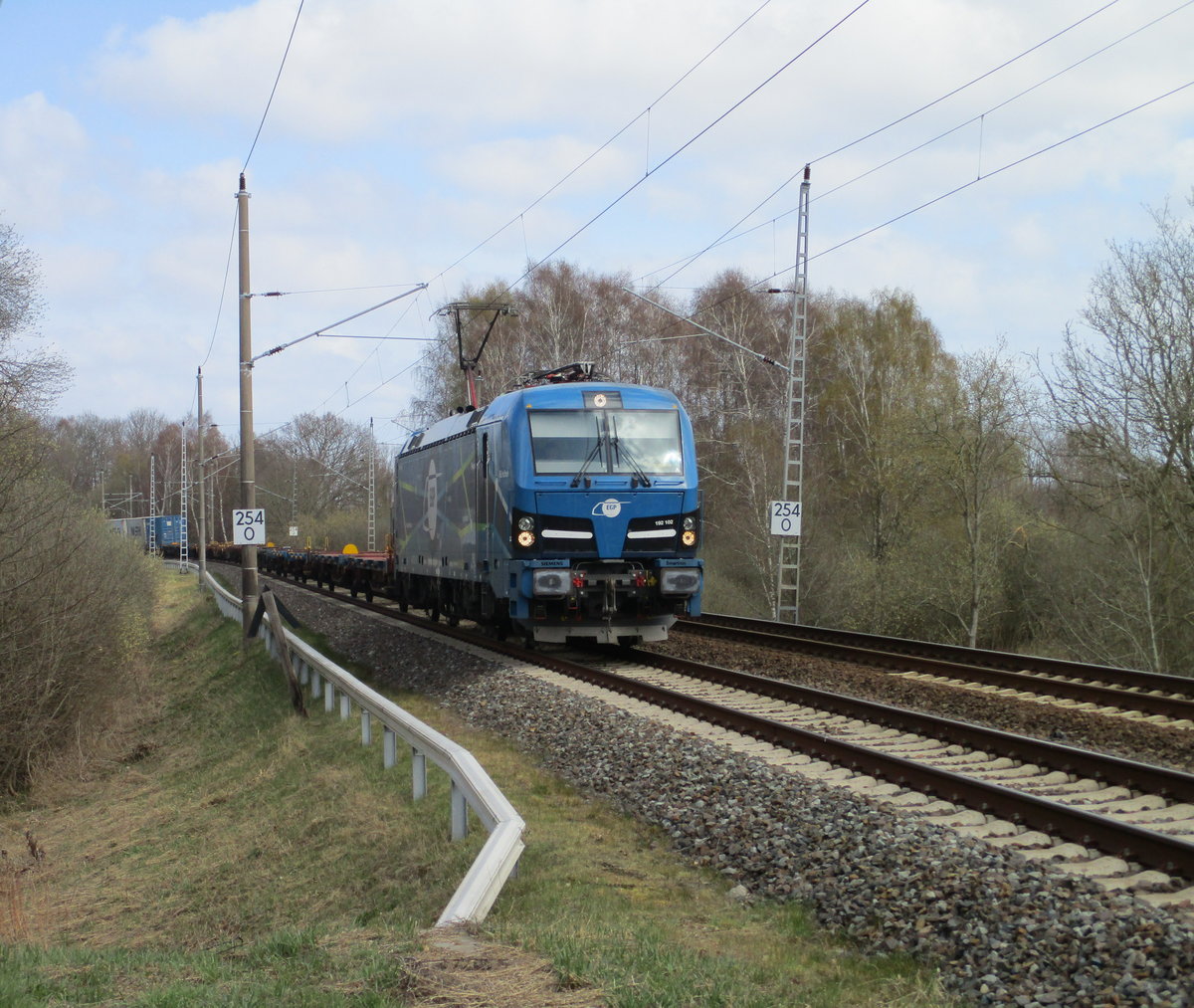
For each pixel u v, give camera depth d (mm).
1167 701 13008
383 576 32344
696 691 14844
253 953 6434
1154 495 23953
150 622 34500
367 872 8727
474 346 46188
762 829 8289
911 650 19578
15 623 16703
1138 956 5410
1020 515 29344
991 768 10078
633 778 10203
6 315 23047
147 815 13617
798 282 27406
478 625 24422
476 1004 4996
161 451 116375
